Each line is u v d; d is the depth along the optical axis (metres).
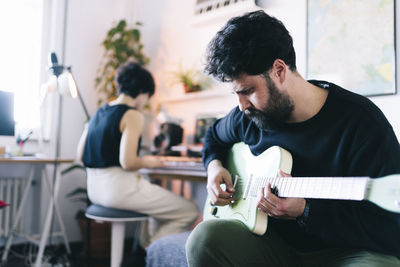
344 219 1.05
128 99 2.32
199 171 2.19
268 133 1.28
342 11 2.03
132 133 2.13
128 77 2.31
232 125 1.48
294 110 1.16
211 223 1.18
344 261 1.08
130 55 3.38
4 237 3.09
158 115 2.98
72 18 3.48
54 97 3.34
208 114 2.82
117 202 2.14
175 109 3.15
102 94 3.63
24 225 3.16
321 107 1.16
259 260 1.20
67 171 3.03
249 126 1.40
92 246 2.95
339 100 1.13
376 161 1.02
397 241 1.02
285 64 1.13
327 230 1.04
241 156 1.45
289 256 1.25
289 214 1.05
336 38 2.04
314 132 1.16
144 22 3.58
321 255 1.18
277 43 1.11
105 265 2.81
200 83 2.91
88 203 2.86
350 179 0.89
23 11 3.34
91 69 3.57
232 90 1.17
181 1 3.18
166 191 2.26
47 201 3.21
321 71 2.10
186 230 2.26
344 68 2.00
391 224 1.02
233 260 1.15
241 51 1.08
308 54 2.16
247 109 1.18
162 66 3.33
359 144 1.06
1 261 2.81
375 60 1.89
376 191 0.82
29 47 3.35
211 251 1.13
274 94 1.12
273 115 1.16
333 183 0.93
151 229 2.44
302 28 2.24
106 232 3.00
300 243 1.23
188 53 3.07
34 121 3.31
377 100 1.90
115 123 2.15
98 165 2.18
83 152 2.30
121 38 3.40
